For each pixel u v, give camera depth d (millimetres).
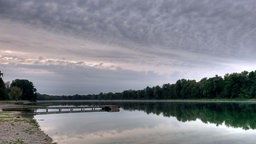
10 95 175875
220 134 38250
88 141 32625
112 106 108625
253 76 178750
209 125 49219
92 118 68188
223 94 191125
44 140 31078
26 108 96312
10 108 93562
